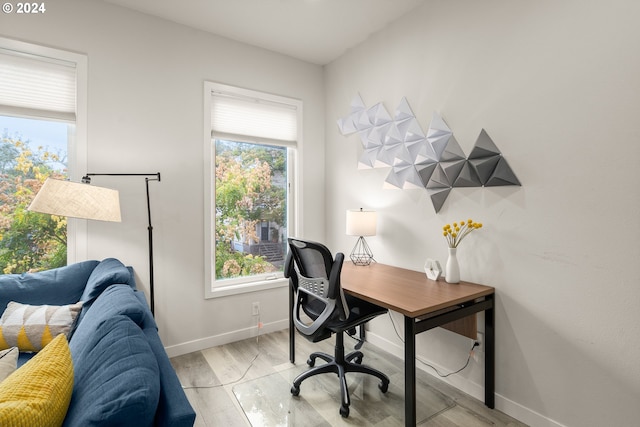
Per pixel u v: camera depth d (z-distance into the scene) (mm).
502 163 1869
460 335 2127
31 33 2072
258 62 2961
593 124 1532
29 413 691
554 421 1682
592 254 1546
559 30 1641
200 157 2672
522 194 1802
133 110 2398
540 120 1719
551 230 1686
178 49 2578
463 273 2119
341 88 3137
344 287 1985
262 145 3105
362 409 1917
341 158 3156
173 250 2570
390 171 2631
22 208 2152
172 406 851
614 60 1465
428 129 2305
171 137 2549
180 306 2609
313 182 3312
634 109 1413
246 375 2285
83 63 2219
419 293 1844
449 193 2197
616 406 1479
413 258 2465
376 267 2588
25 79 2082
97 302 1531
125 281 1808
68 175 2254
